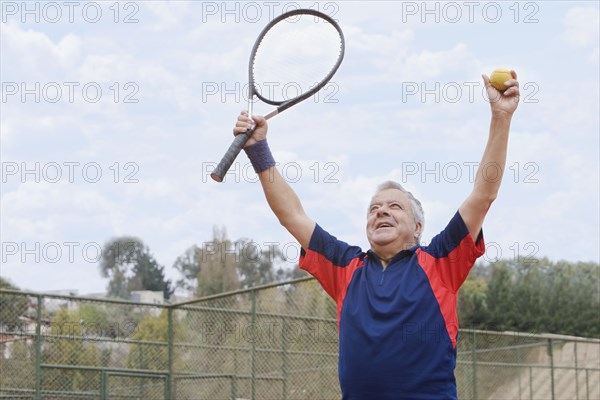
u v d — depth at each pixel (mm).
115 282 43656
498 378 22469
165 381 15367
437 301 4602
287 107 6043
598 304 46156
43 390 14203
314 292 16938
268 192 5180
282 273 43812
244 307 17047
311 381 16328
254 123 5266
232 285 42938
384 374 4531
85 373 15070
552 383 21078
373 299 4660
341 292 4887
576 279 48281
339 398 16609
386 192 4973
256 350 15289
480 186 4641
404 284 4637
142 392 15664
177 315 15898
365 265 4844
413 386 4504
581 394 26078
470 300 41469
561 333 43094
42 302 13828
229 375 15242
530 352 25000
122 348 15602
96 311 15414
